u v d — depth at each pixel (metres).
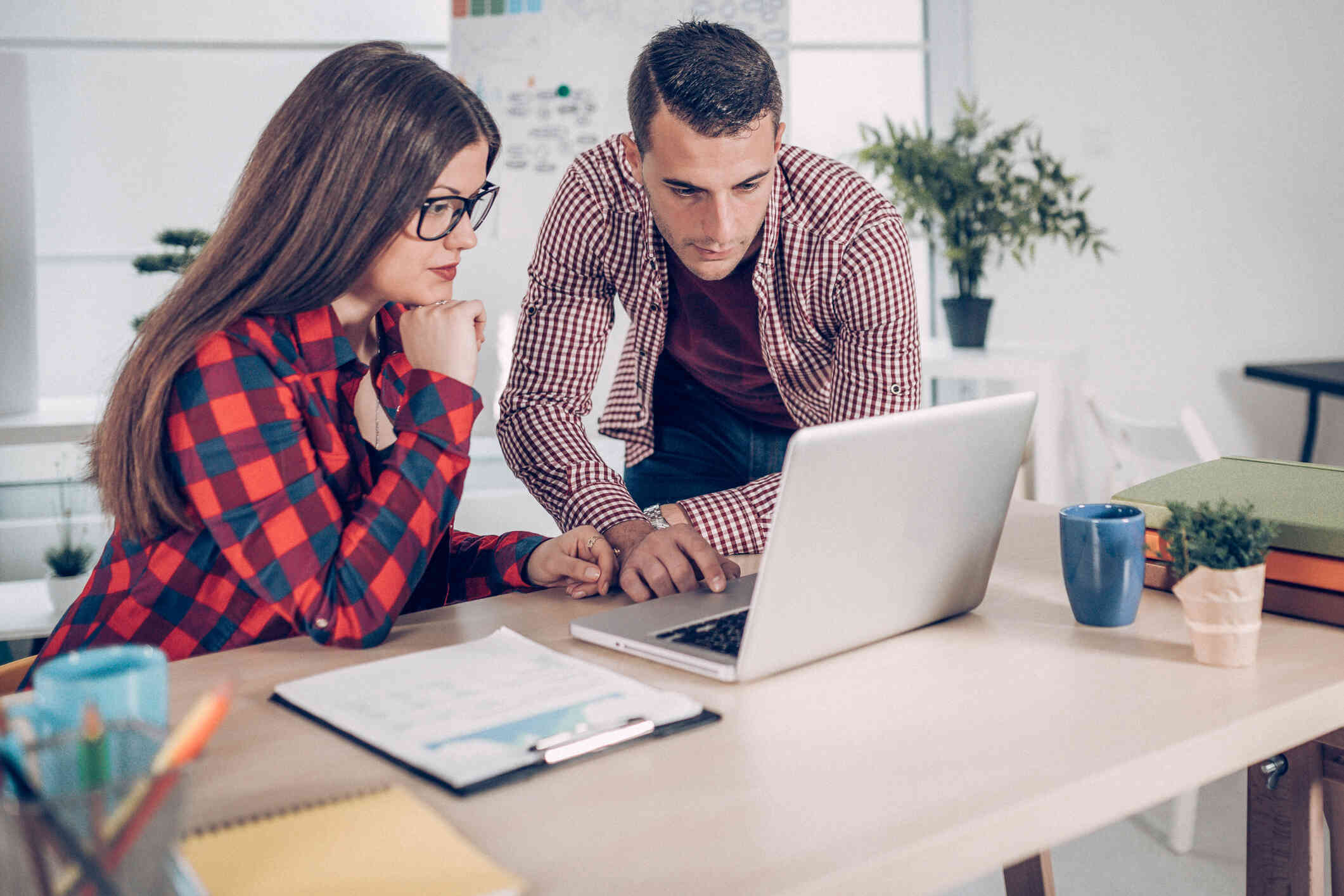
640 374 1.71
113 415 1.02
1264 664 0.89
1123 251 3.83
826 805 0.66
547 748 0.73
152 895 0.50
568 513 1.40
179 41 3.29
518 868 0.59
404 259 1.09
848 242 1.47
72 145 3.26
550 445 1.47
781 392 1.65
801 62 3.81
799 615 0.87
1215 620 0.87
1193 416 1.97
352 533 1.01
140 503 1.02
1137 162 3.79
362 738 0.76
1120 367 3.89
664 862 0.60
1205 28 3.72
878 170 3.24
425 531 1.04
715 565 1.10
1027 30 3.77
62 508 2.78
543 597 1.15
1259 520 0.88
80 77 3.24
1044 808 0.67
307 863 0.58
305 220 1.03
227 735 0.78
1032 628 0.99
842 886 0.58
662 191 1.30
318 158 1.02
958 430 0.92
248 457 0.99
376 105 1.03
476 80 3.37
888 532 0.90
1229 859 1.88
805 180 1.48
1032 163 3.35
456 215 1.10
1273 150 3.79
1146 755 0.72
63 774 0.53
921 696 0.83
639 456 1.82
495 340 3.45
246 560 0.99
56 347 3.30
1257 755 0.79
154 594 1.07
